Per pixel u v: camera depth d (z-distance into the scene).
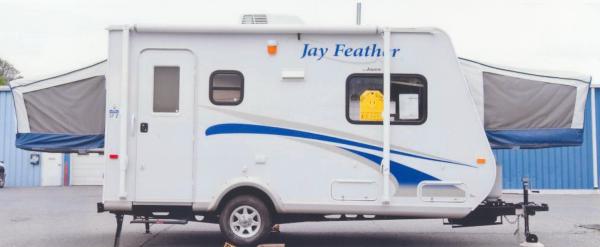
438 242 9.12
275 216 8.20
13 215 12.24
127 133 7.93
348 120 7.94
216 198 7.88
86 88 8.52
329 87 7.96
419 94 7.95
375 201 7.88
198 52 8.00
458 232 10.07
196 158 7.94
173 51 7.99
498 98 8.38
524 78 8.35
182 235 9.72
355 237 9.61
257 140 7.95
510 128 8.38
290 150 7.94
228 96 8.00
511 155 18.62
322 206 7.89
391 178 7.87
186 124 7.96
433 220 11.56
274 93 7.98
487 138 8.18
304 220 8.16
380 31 7.91
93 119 8.53
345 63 7.98
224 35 8.02
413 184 7.87
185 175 7.94
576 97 8.30
